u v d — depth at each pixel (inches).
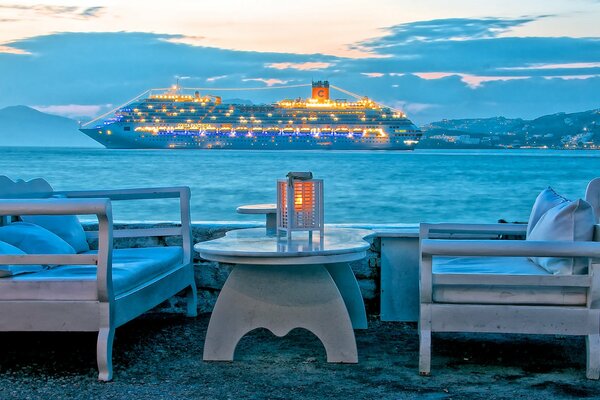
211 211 1408.7
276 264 128.2
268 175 2208.4
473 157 3614.7
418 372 133.6
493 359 143.4
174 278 167.6
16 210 123.8
